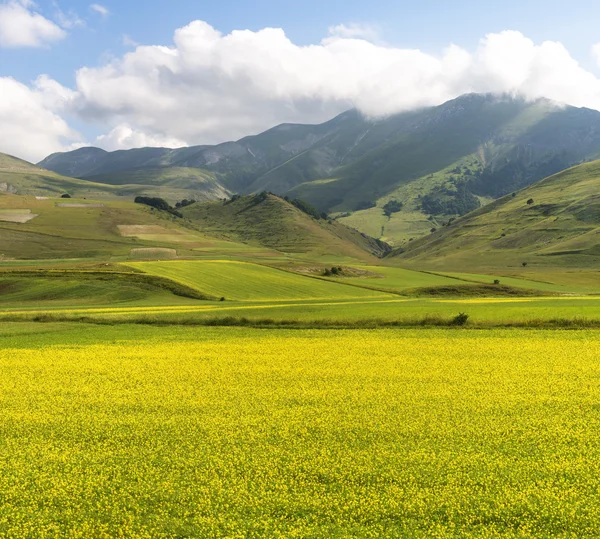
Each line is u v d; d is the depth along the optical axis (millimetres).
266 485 18266
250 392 30328
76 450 21625
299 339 49125
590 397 28766
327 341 47875
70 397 29547
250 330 55406
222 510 16750
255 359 40031
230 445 21828
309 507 16828
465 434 22938
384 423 24422
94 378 34125
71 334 53094
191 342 47906
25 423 25000
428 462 19922
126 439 22875
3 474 19500
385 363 38156
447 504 16906
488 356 40375
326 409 26734
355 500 17109
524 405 27234
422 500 17141
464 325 55438
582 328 53156
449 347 44219
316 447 21594
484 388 30781
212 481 18281
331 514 16422
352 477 18750
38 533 15656
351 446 21703
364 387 31234
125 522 16094
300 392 30234
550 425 24062
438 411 26250
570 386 31125
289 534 15320
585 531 15516
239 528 15719
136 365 38031
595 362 37938
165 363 38688
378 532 15531
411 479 18406
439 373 34750
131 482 18656
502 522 16047
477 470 19266
